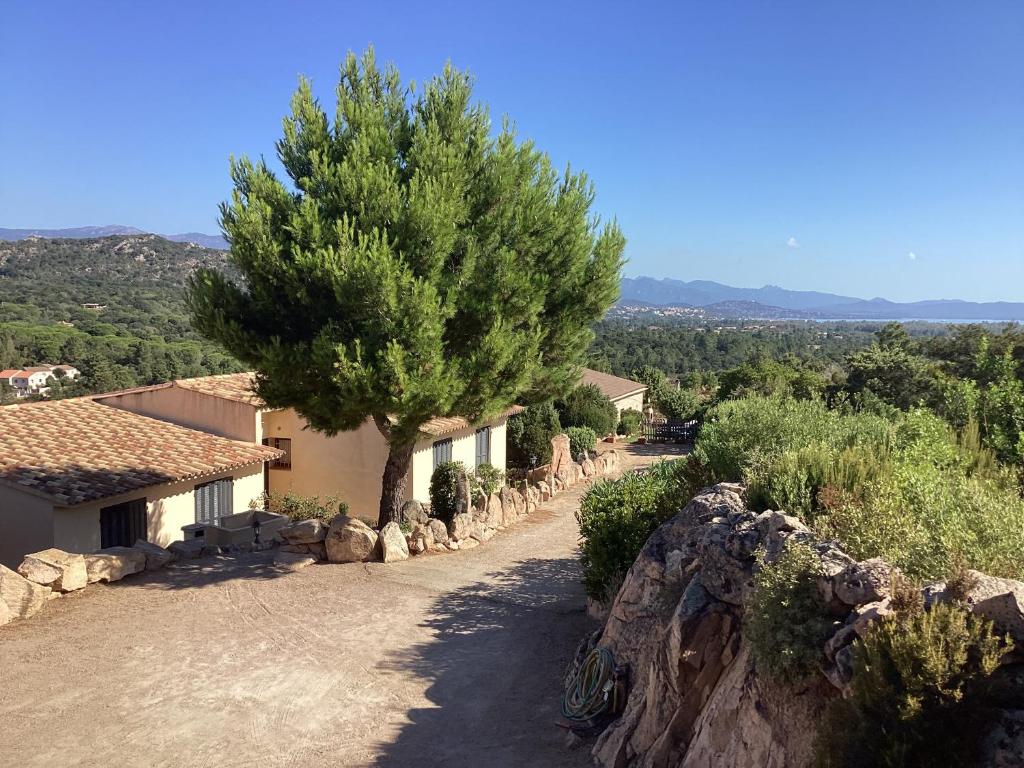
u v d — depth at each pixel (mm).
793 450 8531
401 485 15344
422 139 12883
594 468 25828
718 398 45781
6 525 14406
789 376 42812
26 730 6961
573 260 14008
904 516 5668
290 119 13234
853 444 9172
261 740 6926
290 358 11695
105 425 18531
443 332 12258
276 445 20797
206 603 10664
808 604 4570
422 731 7184
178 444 18000
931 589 4176
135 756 6566
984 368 14070
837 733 3732
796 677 4453
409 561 13469
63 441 16828
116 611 10164
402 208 12062
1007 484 8117
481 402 12711
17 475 14234
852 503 6223
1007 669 3609
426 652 9250
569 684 7859
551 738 7004
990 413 11594
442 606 11023
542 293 12992
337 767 6469
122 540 15219
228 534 13539
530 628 10172
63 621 9727
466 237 12773
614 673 7008
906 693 3527
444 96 13727
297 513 18500
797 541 5168
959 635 3574
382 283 11070
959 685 3416
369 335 11633
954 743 3402
